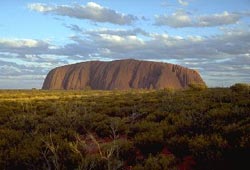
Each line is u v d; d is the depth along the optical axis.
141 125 13.37
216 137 9.55
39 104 28.98
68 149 9.85
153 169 8.00
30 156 9.30
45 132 12.30
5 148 10.77
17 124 15.05
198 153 8.84
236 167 8.13
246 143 8.78
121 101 28.31
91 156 8.73
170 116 14.69
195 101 21.52
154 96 33.50
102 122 14.70
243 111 13.52
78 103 26.52
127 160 9.31
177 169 8.00
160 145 10.41
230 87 33.03
